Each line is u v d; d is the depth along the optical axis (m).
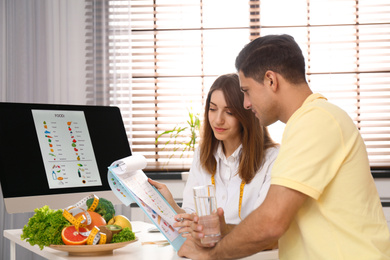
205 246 1.24
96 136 1.95
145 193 1.51
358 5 3.53
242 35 3.59
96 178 1.88
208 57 3.59
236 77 1.88
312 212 1.11
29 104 1.83
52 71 3.49
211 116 1.89
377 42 3.52
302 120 1.10
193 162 2.07
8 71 3.46
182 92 3.60
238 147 1.93
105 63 3.46
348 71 3.53
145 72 3.62
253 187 1.88
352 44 3.55
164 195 1.62
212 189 1.25
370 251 1.07
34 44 3.47
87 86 3.50
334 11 3.55
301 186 1.06
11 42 3.46
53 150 1.82
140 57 3.63
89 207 1.51
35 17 3.48
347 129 1.11
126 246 1.52
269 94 1.19
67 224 1.40
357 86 3.54
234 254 1.17
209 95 1.94
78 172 1.84
